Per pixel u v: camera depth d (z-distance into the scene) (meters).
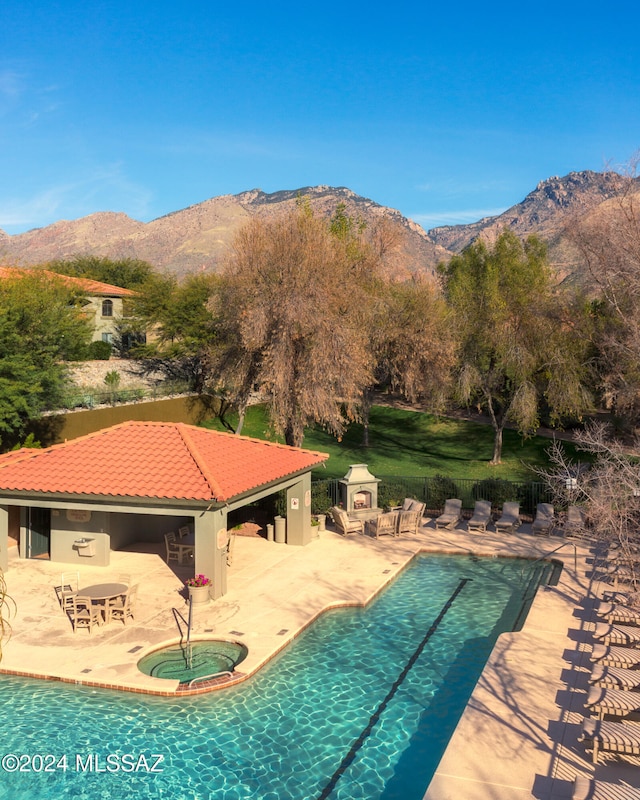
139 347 47.09
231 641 14.82
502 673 12.82
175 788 9.72
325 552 21.67
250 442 22.28
